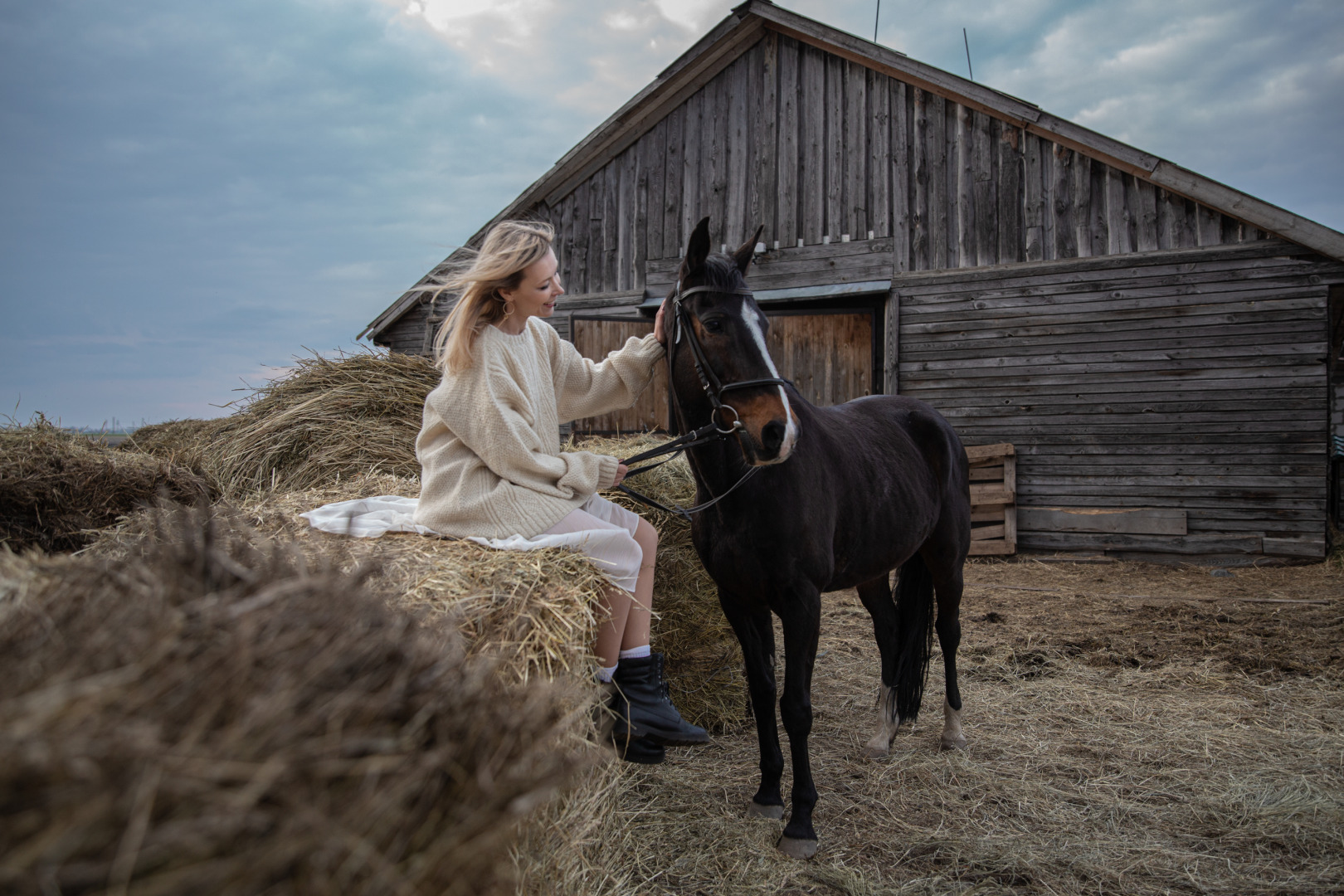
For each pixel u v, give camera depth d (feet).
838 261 25.50
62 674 2.29
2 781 1.83
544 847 4.52
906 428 10.55
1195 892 6.55
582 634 5.47
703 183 27.27
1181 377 21.98
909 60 23.81
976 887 6.66
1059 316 23.16
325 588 3.13
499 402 6.15
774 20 25.43
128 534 6.17
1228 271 21.43
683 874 6.74
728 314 7.02
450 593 4.98
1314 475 20.74
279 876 2.21
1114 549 22.66
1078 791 8.41
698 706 10.47
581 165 28.55
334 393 12.67
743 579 7.66
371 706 2.59
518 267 6.21
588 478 6.61
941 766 9.12
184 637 2.58
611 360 7.82
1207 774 8.73
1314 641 13.66
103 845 1.92
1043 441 23.47
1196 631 14.70
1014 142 23.56
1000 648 13.83
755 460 6.82
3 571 3.76
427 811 2.72
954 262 24.26
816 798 7.45
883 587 10.21
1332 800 7.98
